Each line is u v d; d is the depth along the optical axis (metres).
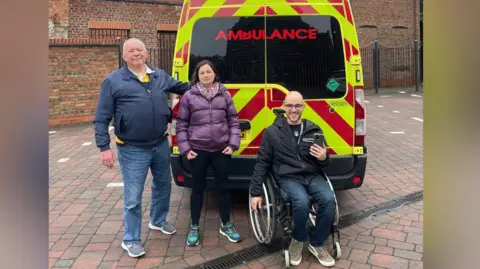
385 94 18.00
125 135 3.87
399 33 20.33
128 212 4.00
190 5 4.56
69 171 6.93
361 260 3.88
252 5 4.49
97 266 3.80
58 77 11.12
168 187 4.38
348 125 4.47
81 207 5.29
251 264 3.84
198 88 4.08
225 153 4.12
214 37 4.54
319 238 3.77
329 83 4.45
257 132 4.54
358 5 19.19
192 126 4.12
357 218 4.86
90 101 11.66
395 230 4.52
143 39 15.88
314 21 4.45
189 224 4.75
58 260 3.91
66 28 14.17
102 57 11.70
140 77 3.87
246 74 4.52
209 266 3.81
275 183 3.92
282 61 4.48
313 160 3.88
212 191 5.89
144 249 4.12
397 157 7.57
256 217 4.23
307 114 4.45
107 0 15.02
